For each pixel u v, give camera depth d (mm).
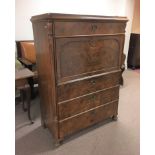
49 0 2953
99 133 1961
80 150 1709
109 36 1684
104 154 1661
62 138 1769
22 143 1796
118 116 2314
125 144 1793
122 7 4031
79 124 1842
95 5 3576
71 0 3197
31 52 2805
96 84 1800
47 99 1738
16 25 2795
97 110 1952
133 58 4551
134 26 4859
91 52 1616
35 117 2289
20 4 2725
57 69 1438
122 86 3369
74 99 1674
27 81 1988
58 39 1346
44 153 1668
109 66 1854
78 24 1406
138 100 2777
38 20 1439
